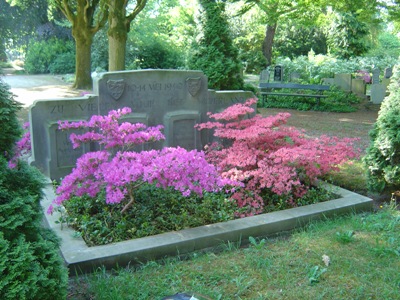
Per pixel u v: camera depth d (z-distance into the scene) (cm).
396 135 541
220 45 970
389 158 554
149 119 669
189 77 688
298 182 497
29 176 276
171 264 380
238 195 515
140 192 499
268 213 488
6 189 256
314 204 520
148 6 2708
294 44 3803
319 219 497
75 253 374
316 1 1614
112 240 417
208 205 500
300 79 2083
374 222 482
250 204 514
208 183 429
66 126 530
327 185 598
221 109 732
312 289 340
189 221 459
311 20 1850
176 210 488
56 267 254
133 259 384
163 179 411
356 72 2438
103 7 1611
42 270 240
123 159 434
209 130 725
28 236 258
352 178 664
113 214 458
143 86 655
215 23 967
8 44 3167
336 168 560
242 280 354
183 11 3134
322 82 1942
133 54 2531
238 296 330
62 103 611
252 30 3312
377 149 573
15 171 272
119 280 347
